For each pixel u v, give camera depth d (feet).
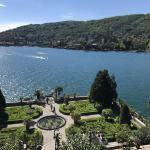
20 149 137.69
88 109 282.97
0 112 272.72
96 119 258.98
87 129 222.48
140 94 449.89
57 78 572.51
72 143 127.44
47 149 202.90
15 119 257.34
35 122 254.06
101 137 204.54
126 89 486.79
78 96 333.21
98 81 296.92
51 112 279.90
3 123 251.80
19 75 602.85
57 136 208.64
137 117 280.92
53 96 329.52
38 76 592.60
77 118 246.47
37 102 308.19
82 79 565.12
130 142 206.28
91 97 302.66
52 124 248.73
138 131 220.84
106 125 243.81
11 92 450.71
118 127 237.04
